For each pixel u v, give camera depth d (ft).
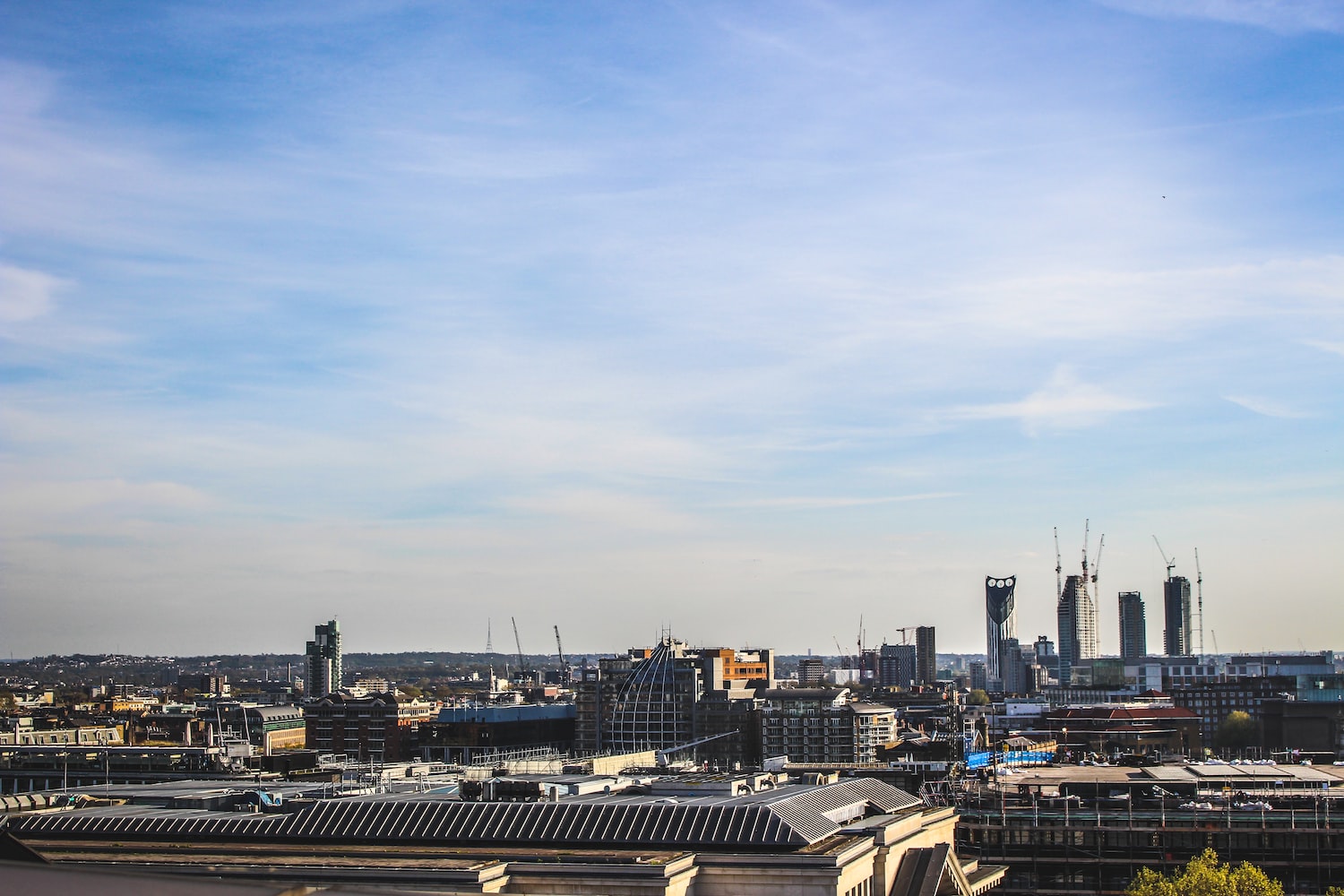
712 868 587.68
